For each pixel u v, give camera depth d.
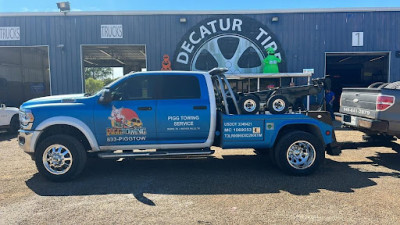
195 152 5.54
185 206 4.21
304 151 5.65
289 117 5.73
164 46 14.48
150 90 5.57
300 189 4.89
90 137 5.36
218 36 14.56
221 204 4.27
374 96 5.96
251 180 5.37
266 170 6.02
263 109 6.13
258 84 13.88
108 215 3.92
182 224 3.66
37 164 5.24
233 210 4.06
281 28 14.56
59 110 5.32
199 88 5.64
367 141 6.52
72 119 5.30
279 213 3.96
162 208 4.14
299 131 5.68
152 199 4.48
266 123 5.70
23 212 4.03
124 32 14.34
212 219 3.79
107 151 5.57
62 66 14.30
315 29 14.52
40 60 23.25
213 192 4.76
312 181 5.31
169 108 5.48
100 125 5.39
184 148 5.70
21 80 21.06
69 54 14.27
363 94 6.36
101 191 4.83
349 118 6.84
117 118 5.40
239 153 7.62
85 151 5.41
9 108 11.13
